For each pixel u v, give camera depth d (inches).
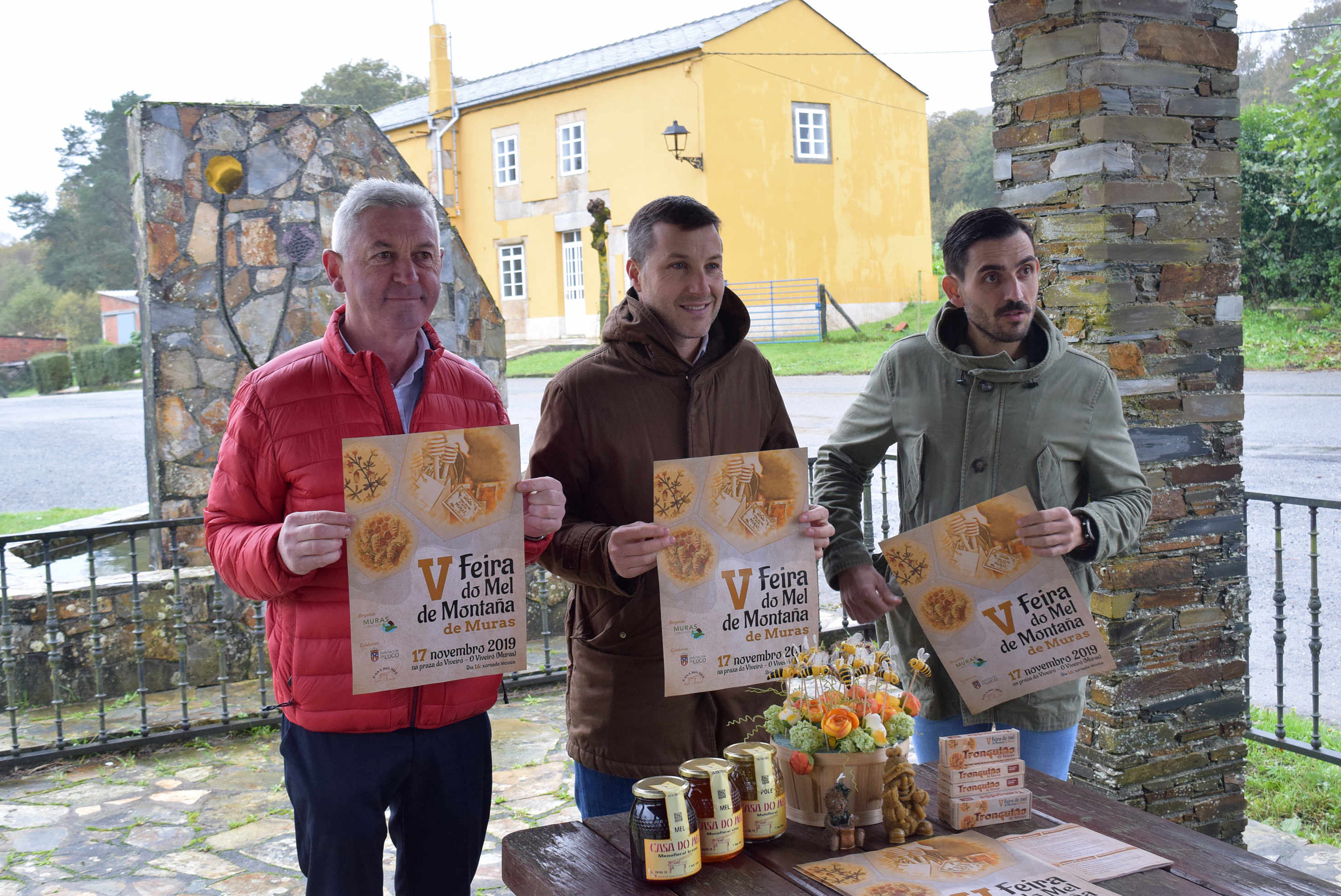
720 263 89.0
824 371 717.9
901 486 99.2
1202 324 124.0
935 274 1000.9
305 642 80.4
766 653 80.4
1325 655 209.8
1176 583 123.3
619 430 89.7
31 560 278.8
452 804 85.2
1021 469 90.6
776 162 874.1
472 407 88.7
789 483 80.6
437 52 995.3
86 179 2033.7
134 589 179.8
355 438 74.1
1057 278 123.4
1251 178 783.7
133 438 725.3
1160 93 119.6
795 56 876.6
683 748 89.0
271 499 82.4
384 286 80.6
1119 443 92.7
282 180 232.8
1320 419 467.5
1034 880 61.4
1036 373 90.0
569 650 95.7
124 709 196.9
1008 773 71.2
